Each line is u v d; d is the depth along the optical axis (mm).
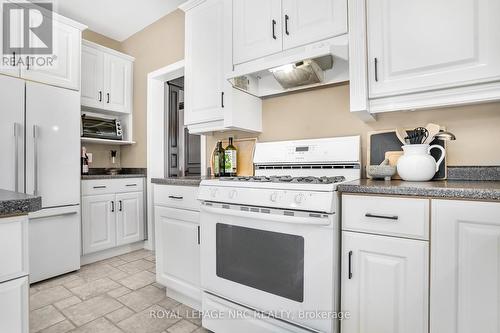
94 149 3254
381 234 1091
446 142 1432
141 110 3209
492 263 904
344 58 1448
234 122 1876
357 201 1143
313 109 1880
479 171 1338
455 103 1212
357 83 1390
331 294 1136
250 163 2111
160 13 2891
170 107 3383
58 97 2363
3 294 743
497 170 1302
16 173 2086
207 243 1556
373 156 1611
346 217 1167
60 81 2393
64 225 2395
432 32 1223
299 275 1212
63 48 2420
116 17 2943
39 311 1783
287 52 1656
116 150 3465
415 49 1260
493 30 1106
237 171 2164
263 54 1745
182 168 3463
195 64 2158
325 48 1370
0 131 2031
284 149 1886
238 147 2201
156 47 3031
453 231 960
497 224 894
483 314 917
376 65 1355
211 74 2047
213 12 2043
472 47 1143
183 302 1889
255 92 1998
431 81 1229
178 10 2809
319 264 1161
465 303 944
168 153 3342
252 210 1335
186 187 1775
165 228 1927
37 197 798
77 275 2383
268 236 1305
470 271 937
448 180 1399
